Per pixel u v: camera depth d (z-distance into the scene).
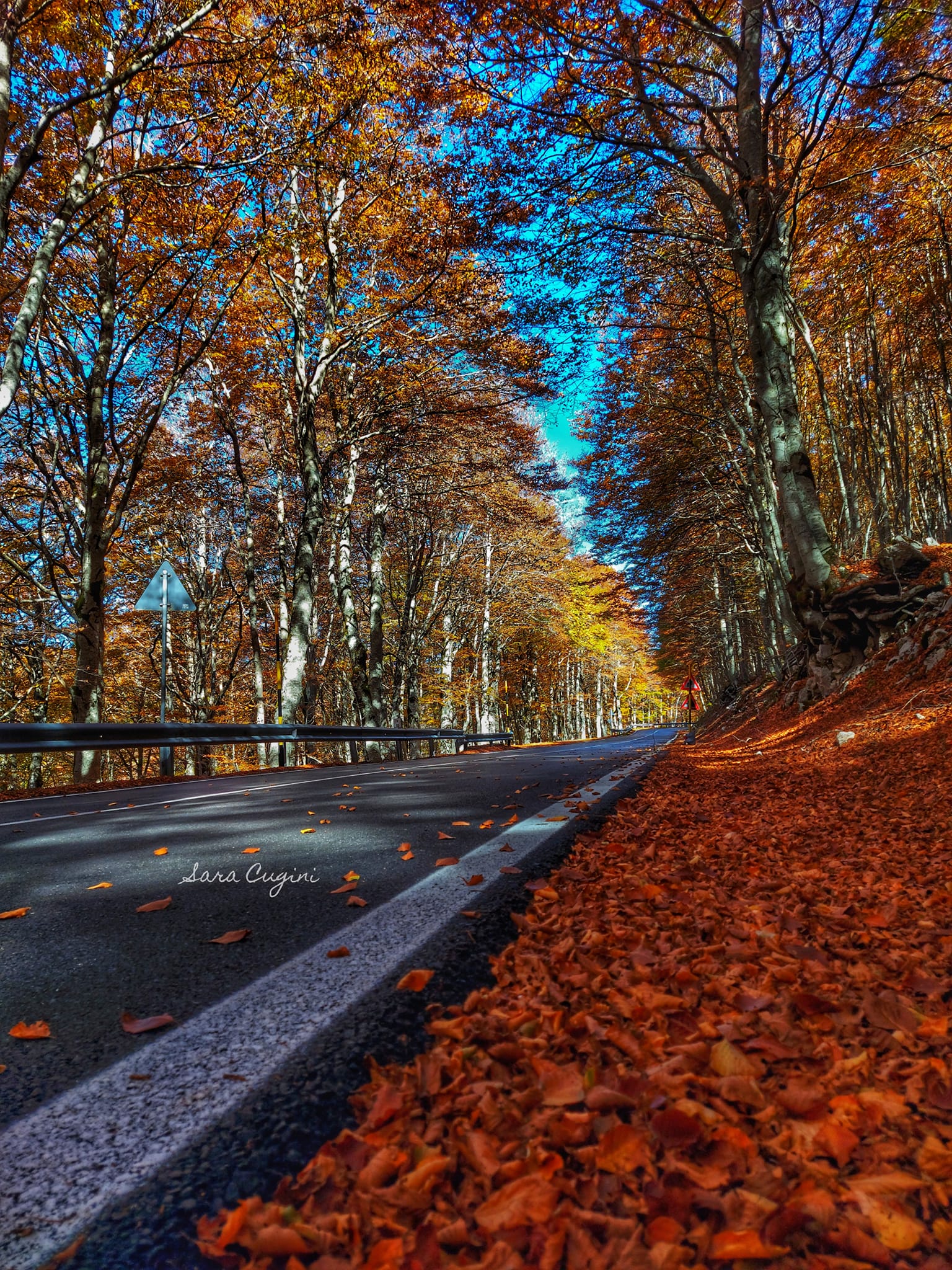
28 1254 0.99
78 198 10.62
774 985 1.91
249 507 23.11
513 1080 1.39
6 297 11.37
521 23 9.08
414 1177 1.09
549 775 8.22
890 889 2.96
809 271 15.41
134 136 13.60
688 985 1.90
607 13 9.43
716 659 47.84
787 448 11.05
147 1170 1.17
